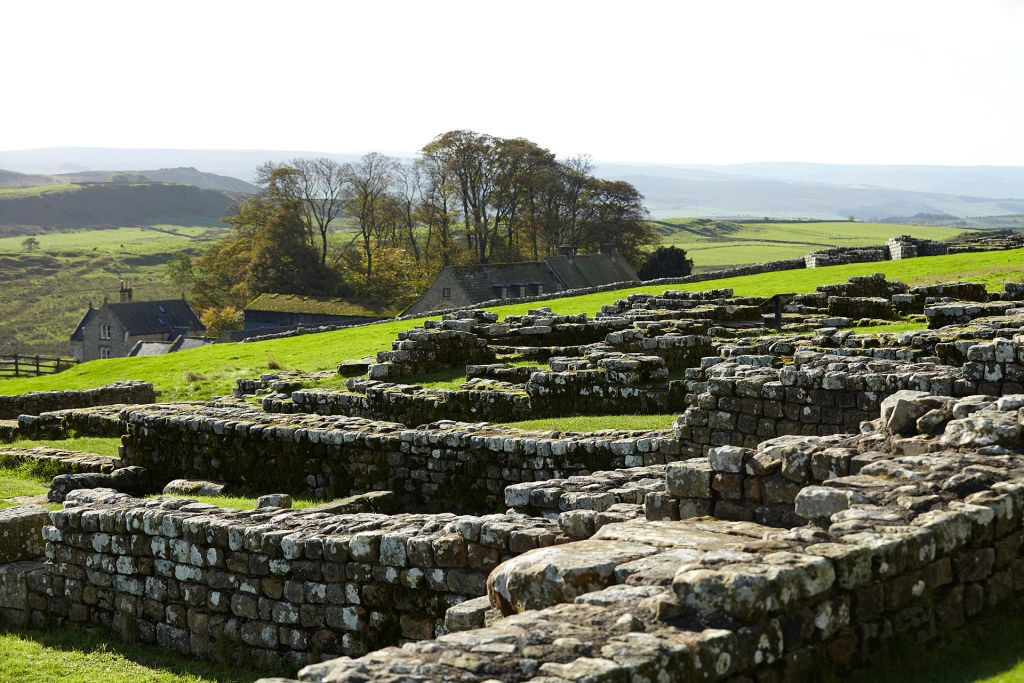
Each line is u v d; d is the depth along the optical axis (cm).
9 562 1506
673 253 12288
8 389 4941
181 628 1328
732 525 976
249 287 12369
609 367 2559
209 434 2319
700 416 1869
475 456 1961
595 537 945
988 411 1116
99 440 2977
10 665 1260
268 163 12825
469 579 1148
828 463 1063
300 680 682
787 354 2473
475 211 12200
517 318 3722
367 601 1200
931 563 852
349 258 12812
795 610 752
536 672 649
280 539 1249
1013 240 6844
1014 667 786
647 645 677
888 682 783
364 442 2089
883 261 6075
